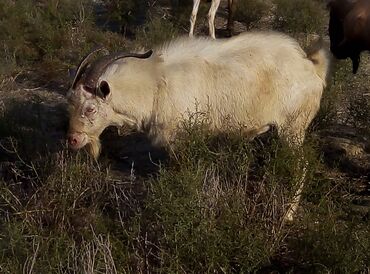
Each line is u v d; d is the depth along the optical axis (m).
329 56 6.64
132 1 12.88
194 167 5.69
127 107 6.15
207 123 6.21
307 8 12.88
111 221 5.66
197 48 6.36
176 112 6.16
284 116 6.44
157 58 6.23
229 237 5.17
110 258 4.92
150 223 5.41
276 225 5.59
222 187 5.67
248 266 5.09
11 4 12.45
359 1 7.12
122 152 7.66
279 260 5.46
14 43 11.48
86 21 12.37
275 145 5.95
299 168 5.84
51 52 11.46
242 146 5.95
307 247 5.33
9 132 7.52
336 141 8.16
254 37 6.48
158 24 11.79
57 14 12.40
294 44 6.50
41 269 4.87
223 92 6.27
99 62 6.01
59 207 5.82
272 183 5.67
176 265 4.96
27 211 5.68
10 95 9.70
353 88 9.56
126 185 6.42
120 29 12.94
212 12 12.05
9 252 5.10
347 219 5.98
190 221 5.08
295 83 6.36
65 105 8.97
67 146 6.38
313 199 6.01
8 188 6.12
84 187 6.07
